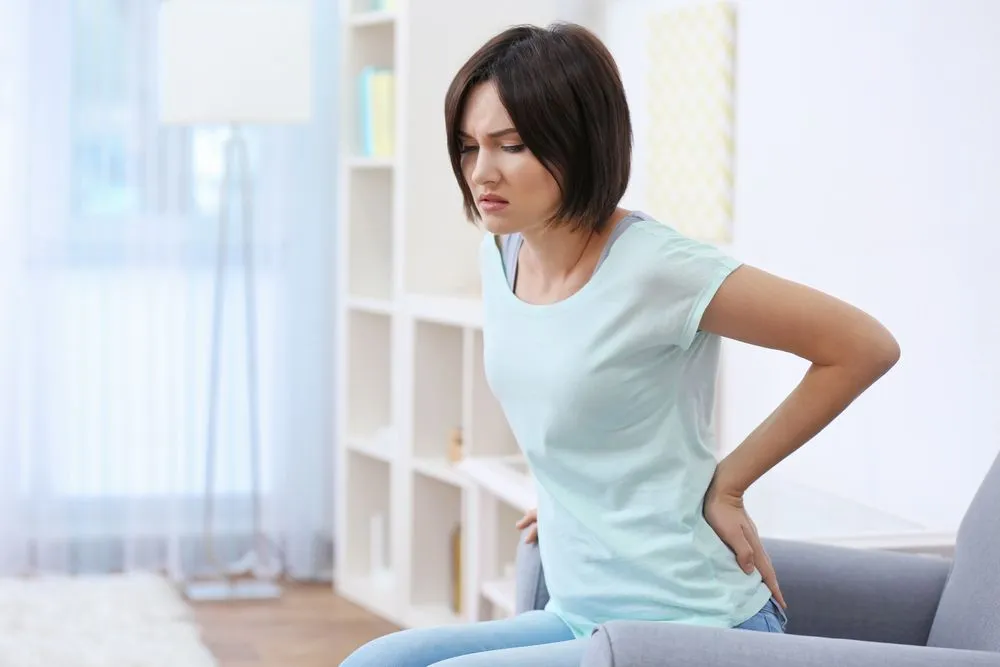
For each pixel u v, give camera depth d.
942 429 3.00
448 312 4.39
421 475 4.69
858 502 3.15
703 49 3.88
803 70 3.47
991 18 2.82
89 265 5.14
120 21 5.08
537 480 2.08
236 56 4.61
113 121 5.11
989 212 2.84
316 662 4.29
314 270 5.27
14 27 4.98
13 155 5.02
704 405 1.99
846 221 3.31
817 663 1.67
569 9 4.73
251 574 5.34
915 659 1.69
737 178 3.79
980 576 2.13
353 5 5.03
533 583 2.36
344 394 5.13
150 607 4.74
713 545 1.96
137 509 5.24
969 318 2.91
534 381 1.97
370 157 4.95
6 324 5.05
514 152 1.88
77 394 5.18
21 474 5.14
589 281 1.91
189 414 5.23
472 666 1.88
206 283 5.23
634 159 4.35
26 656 4.16
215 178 5.20
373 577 5.11
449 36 4.70
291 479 5.32
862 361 1.88
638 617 1.95
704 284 1.85
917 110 3.05
